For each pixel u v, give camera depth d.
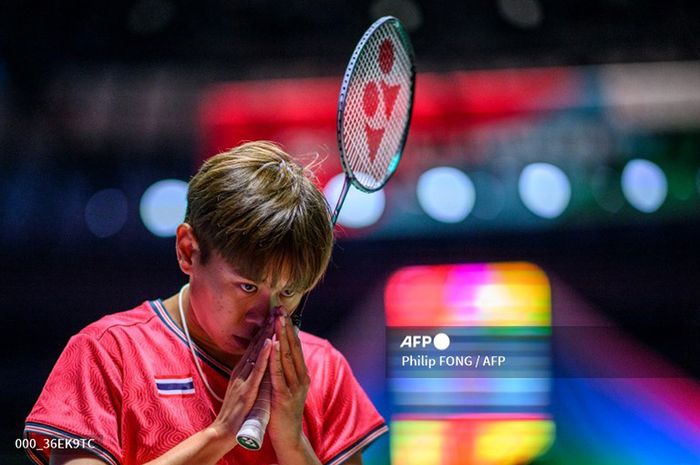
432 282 28.86
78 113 36.19
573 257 31.78
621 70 37.19
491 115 35.75
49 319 31.23
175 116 36.34
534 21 38.34
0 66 36.88
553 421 20.47
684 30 38.06
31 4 37.69
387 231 31.23
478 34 38.25
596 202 33.38
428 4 38.47
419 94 36.03
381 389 20.91
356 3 38.62
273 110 36.16
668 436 20.05
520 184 33.44
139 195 34.22
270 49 38.12
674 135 35.31
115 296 31.75
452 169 33.19
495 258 31.31
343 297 28.56
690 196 33.75
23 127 35.75
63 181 34.47
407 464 18.31
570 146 34.91
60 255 32.31
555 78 36.84
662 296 30.94
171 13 38.62
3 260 32.03
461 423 19.67
